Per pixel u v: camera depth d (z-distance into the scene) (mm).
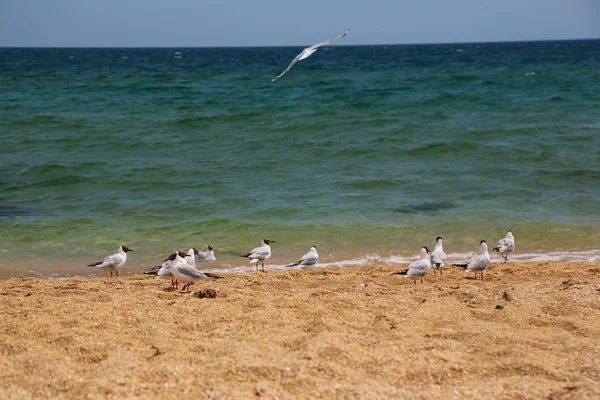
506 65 92250
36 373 7555
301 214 19766
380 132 32719
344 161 27000
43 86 57406
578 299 10820
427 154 27938
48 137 31453
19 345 8508
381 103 43094
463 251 16516
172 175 24672
